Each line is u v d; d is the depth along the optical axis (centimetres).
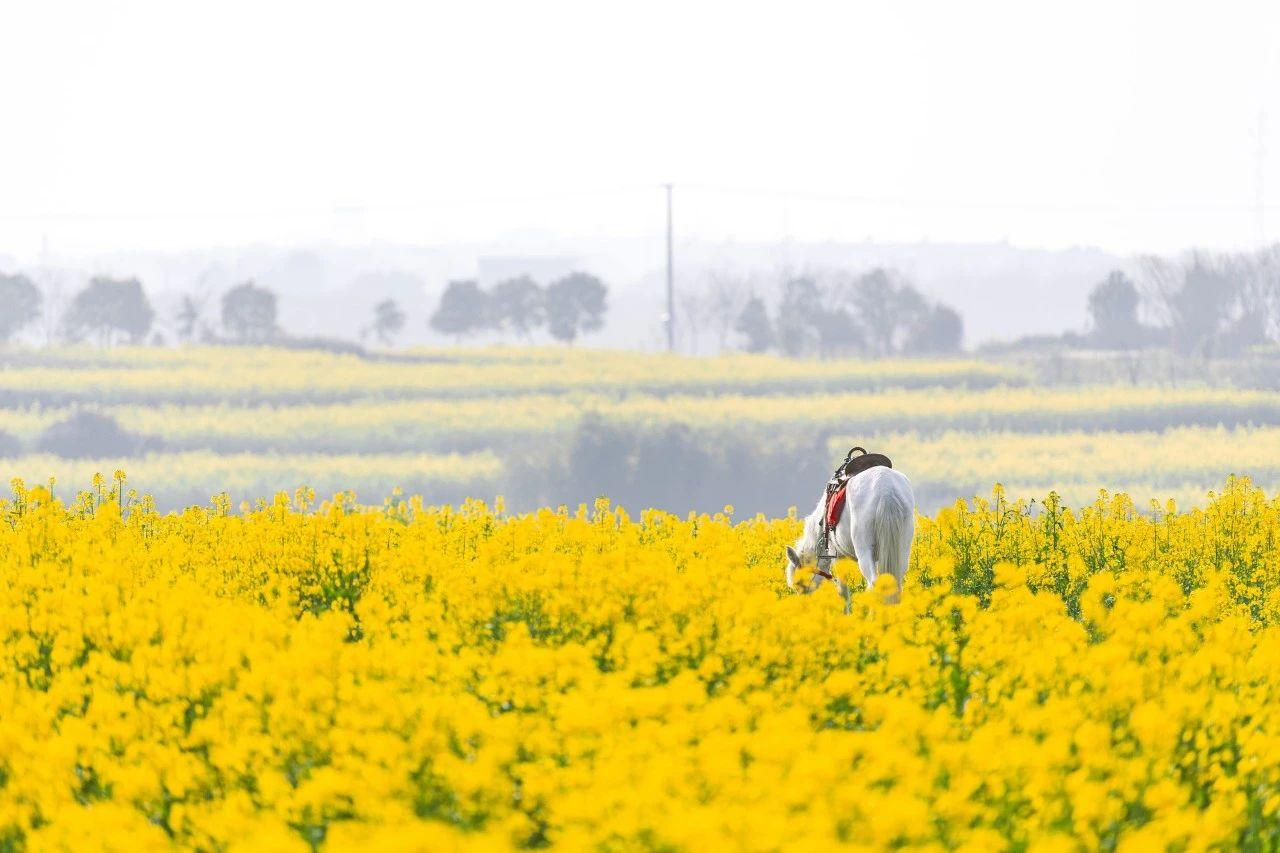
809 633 3503
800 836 1972
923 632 3603
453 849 1856
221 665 3178
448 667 3088
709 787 2245
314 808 2406
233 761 2631
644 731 2433
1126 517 6775
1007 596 4028
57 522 5356
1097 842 2278
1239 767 2691
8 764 2717
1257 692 3189
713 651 3581
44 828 2436
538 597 4300
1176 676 3300
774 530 6806
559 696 2769
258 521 5903
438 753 2503
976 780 2361
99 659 3256
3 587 4241
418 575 5028
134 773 2552
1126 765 2527
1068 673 3088
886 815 2030
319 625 3453
